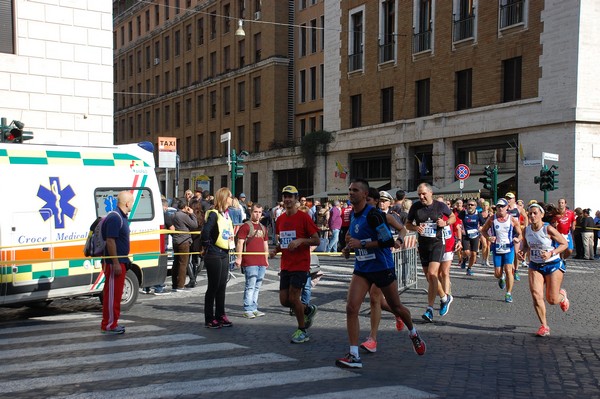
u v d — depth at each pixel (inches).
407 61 1272.1
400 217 616.7
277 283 613.6
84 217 427.2
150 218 467.5
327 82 1509.6
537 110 1007.6
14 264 390.3
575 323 394.9
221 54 2037.4
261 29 1835.6
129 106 2701.8
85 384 250.2
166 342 334.3
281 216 342.3
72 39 713.0
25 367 279.1
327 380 254.5
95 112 727.7
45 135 697.0
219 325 378.6
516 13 1050.7
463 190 1087.6
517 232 494.3
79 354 305.1
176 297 515.8
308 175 1609.3
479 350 315.6
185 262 549.6
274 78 1770.4
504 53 1067.9
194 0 2191.2
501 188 1074.1
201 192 700.0
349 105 1437.0
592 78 959.6
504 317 416.2
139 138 2628.0
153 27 2491.4
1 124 558.6
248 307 417.4
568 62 964.6
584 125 957.8
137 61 2640.3
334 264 784.9
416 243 564.1
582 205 957.2
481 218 741.9
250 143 1879.9
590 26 955.3
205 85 2119.8
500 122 1066.1
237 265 417.7
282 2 1779.0
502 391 241.6
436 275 396.2
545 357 300.8
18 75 680.4
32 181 405.1
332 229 917.8
